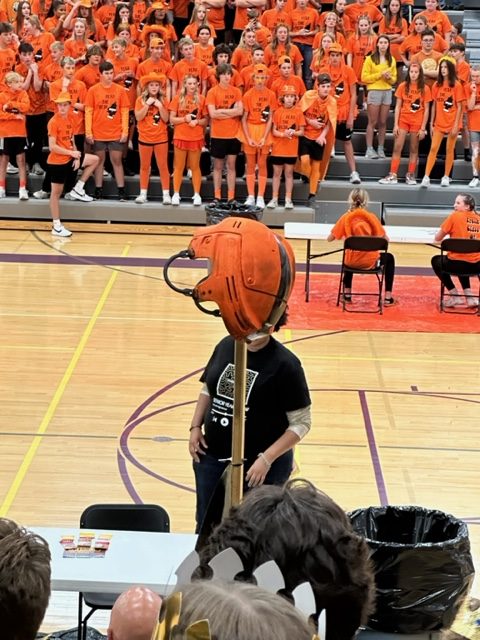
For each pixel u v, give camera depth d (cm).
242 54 1984
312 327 1418
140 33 2038
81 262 1708
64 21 1997
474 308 1522
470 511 897
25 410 1099
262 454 609
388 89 2006
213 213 465
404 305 1536
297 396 619
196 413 655
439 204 1983
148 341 1340
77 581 516
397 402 1155
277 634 139
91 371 1223
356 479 955
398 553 271
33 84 1923
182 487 934
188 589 146
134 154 2019
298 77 1916
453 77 1923
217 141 1900
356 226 1459
